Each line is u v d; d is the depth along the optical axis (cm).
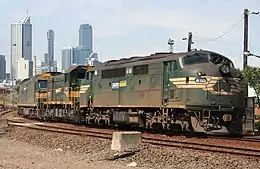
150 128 2709
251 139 2275
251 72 4138
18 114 6112
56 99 4284
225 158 1579
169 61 2525
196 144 1984
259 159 1566
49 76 4784
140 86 2762
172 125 2512
